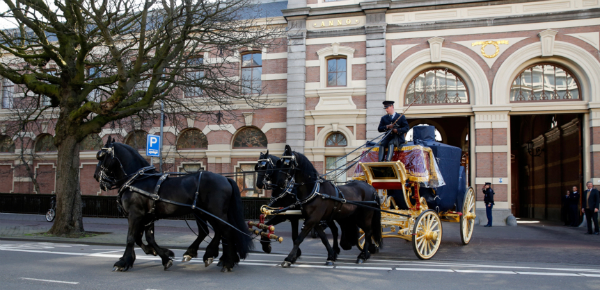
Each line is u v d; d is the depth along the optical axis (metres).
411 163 9.65
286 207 8.41
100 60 14.76
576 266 8.80
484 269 8.17
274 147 20.45
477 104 18.34
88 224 17.72
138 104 13.32
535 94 18.34
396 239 13.47
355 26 19.66
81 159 23.36
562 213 20.97
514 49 18.22
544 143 24.86
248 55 21.23
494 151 18.11
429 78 19.28
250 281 6.86
